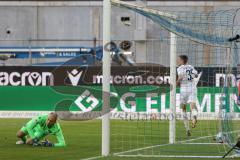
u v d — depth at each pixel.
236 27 37.28
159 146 34.69
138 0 68.88
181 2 101.19
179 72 43.66
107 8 29.22
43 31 105.62
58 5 105.31
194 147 34.06
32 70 61.88
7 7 106.00
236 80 35.56
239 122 41.25
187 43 53.25
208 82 54.62
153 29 83.81
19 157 29.05
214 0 100.50
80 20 104.69
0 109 61.88
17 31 105.38
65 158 28.66
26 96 61.44
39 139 34.56
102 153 29.75
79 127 49.03
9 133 42.91
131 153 30.81
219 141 36.31
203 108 55.41
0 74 62.59
